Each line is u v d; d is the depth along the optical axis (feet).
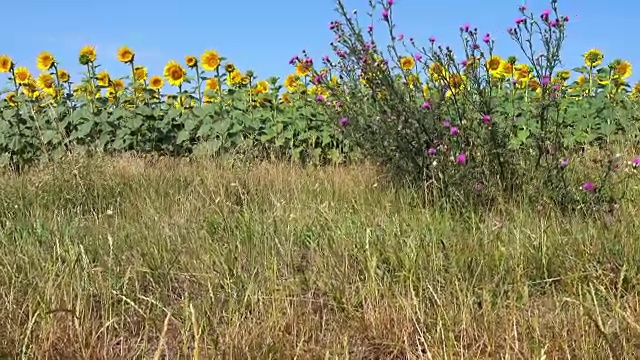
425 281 10.08
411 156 16.29
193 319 7.65
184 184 18.38
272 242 12.25
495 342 8.25
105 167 19.12
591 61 27.35
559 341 8.00
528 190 14.43
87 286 10.11
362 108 17.61
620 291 9.55
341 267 11.16
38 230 13.16
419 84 17.26
